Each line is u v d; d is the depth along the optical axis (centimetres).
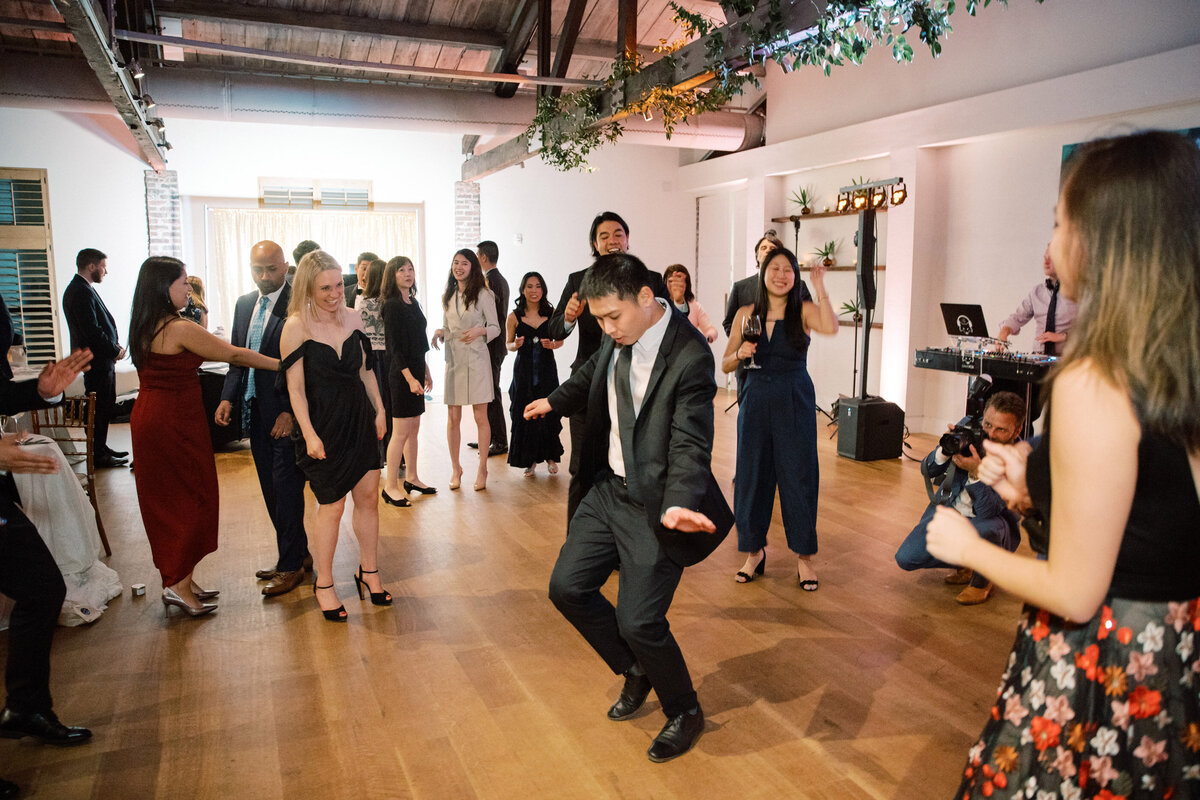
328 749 244
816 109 862
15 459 208
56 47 756
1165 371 97
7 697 240
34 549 232
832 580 381
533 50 865
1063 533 101
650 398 219
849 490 545
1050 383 107
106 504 528
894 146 750
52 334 912
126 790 223
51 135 889
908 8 400
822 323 349
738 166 977
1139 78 551
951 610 345
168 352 324
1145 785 108
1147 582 106
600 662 302
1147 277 98
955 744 243
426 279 1077
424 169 1055
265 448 379
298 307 321
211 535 341
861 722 256
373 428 345
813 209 899
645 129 865
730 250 1077
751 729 252
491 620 339
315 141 1010
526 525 474
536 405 268
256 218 1001
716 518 226
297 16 749
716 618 337
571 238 1109
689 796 220
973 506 346
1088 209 103
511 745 246
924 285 751
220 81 757
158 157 857
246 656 306
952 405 741
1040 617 115
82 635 325
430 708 268
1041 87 616
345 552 429
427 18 796
